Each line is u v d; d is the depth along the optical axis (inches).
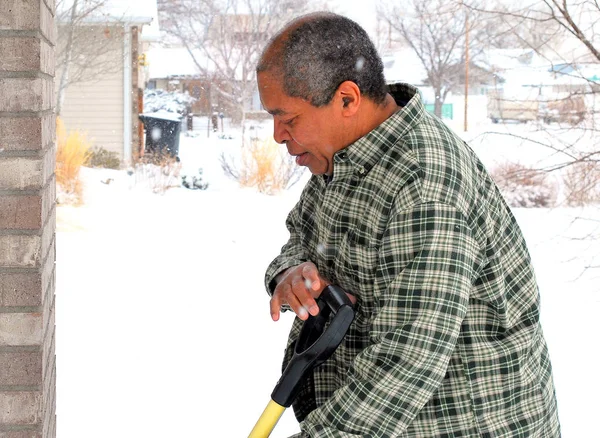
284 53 66.4
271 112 68.6
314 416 66.5
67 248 355.3
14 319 83.8
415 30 1204.5
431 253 64.0
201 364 205.0
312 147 69.7
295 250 79.7
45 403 88.1
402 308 64.1
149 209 474.3
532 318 73.4
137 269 322.0
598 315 258.8
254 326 244.2
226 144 1090.1
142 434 159.8
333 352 69.1
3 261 83.0
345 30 67.7
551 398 75.0
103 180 559.8
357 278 70.3
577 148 341.4
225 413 173.0
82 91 721.6
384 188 67.4
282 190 596.4
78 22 660.7
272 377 197.6
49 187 93.3
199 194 558.6
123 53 715.4
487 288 69.4
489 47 390.6
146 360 206.5
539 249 360.2
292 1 1366.9
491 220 70.3
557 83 329.1
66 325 237.9
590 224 404.8
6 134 81.7
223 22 1384.1
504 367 69.9
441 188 65.5
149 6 708.7
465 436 68.9
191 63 1590.8
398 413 64.1
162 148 740.7
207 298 279.4
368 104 69.1
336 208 70.4
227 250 371.9
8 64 80.8
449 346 63.7
